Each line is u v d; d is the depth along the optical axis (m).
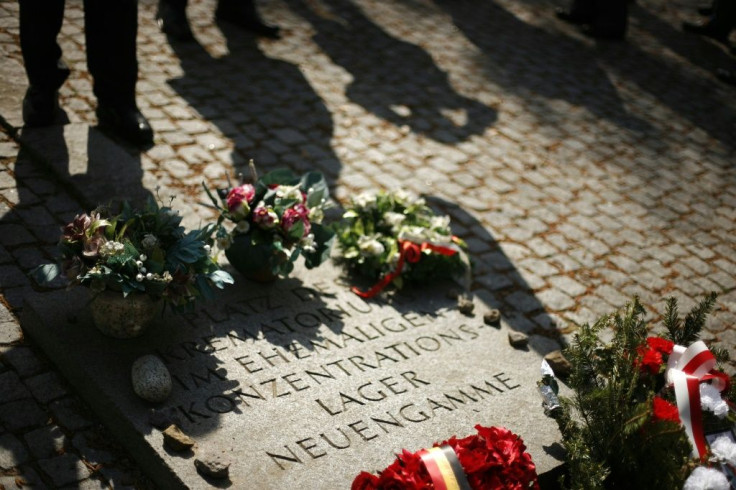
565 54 9.95
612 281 5.89
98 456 3.85
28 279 4.79
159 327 4.46
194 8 9.06
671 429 3.61
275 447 3.86
